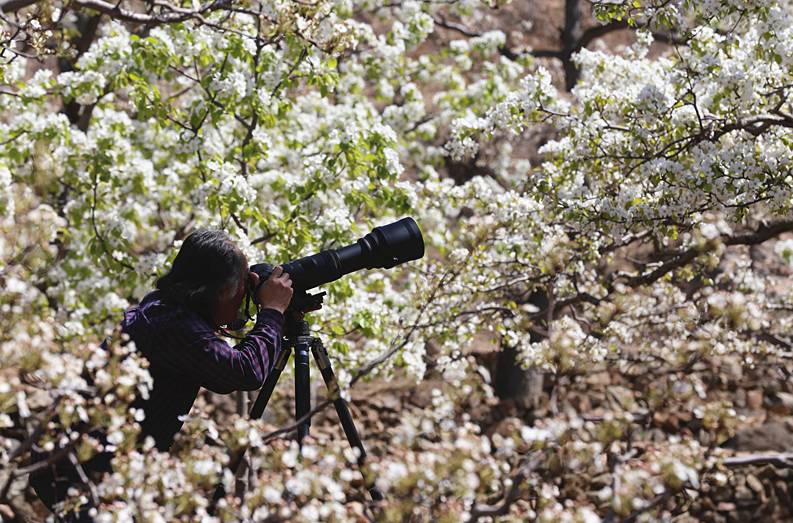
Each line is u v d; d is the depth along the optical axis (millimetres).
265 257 9328
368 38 12492
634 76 9352
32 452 5066
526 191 8609
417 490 4289
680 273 9859
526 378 14562
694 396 4742
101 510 4316
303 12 8164
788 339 11352
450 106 13578
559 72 19625
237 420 4602
